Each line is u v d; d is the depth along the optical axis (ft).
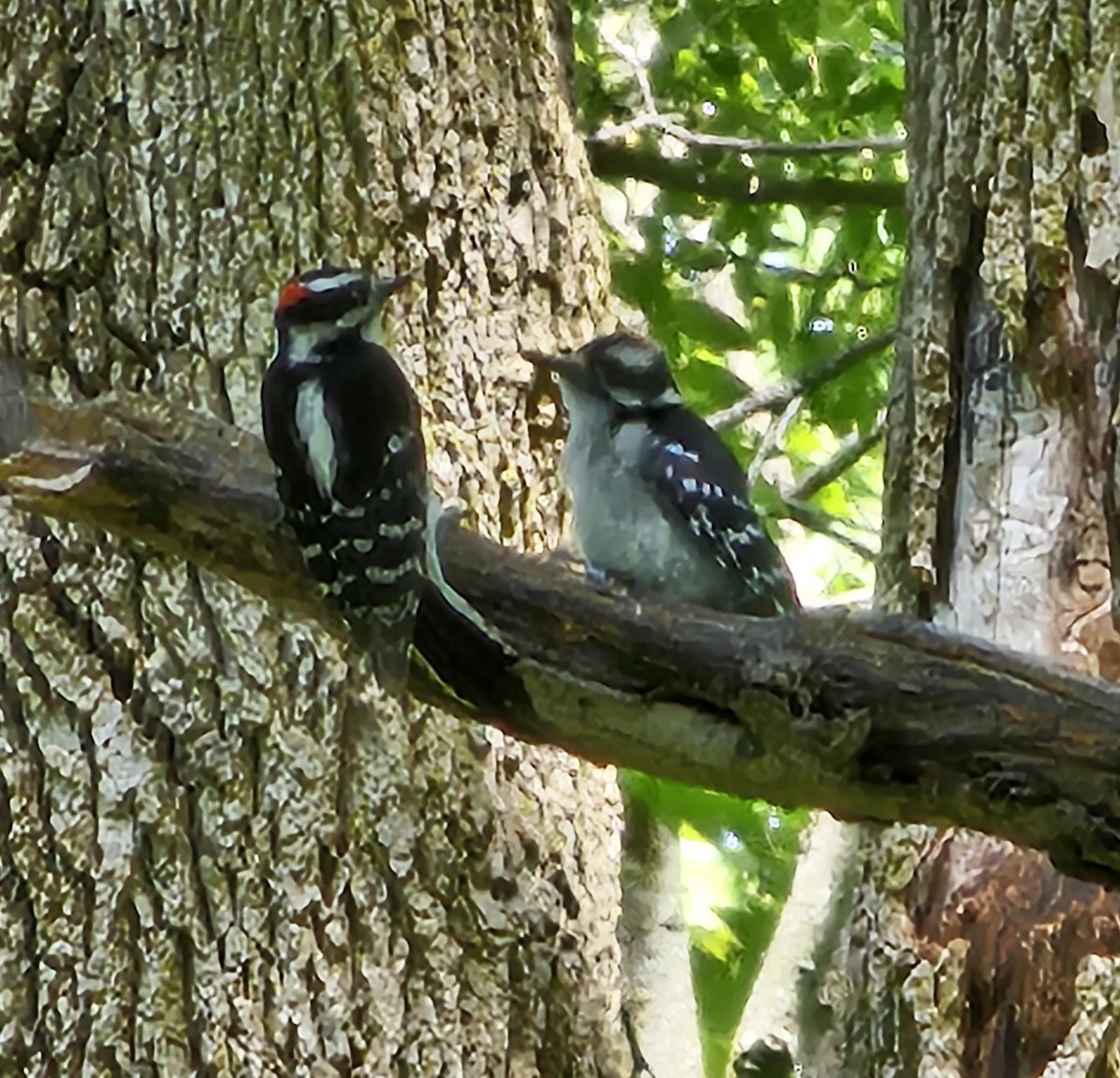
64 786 26.30
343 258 28.02
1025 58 27.48
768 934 40.55
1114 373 26.68
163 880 26.13
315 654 26.63
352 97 28.43
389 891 26.50
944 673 20.21
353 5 28.58
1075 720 19.88
